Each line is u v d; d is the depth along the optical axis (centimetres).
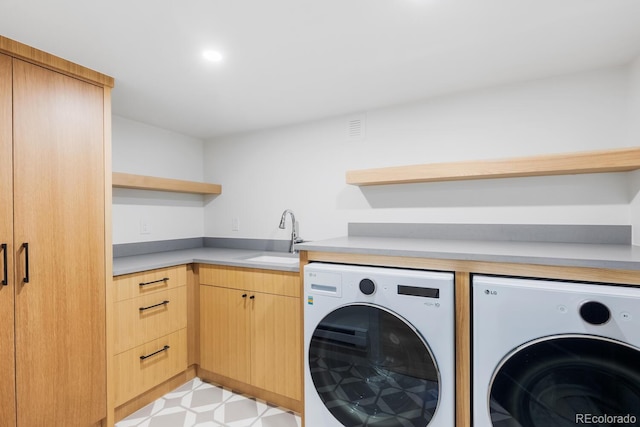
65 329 150
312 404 155
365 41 145
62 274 149
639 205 156
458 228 204
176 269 216
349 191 239
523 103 188
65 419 150
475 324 122
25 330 137
